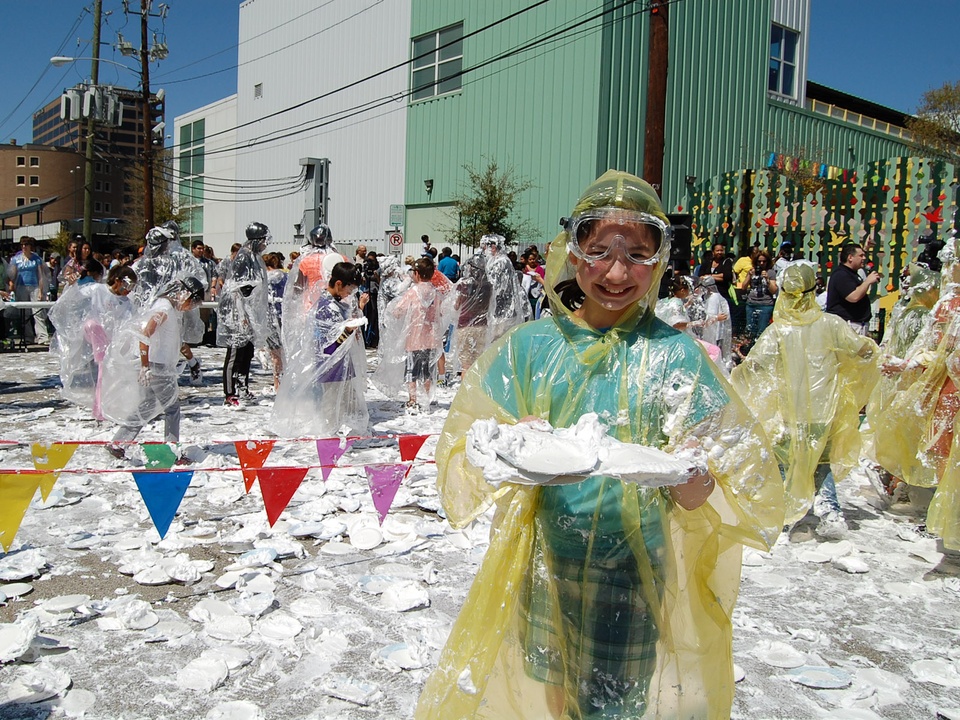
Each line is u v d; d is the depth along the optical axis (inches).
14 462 246.8
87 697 120.8
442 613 153.0
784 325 205.2
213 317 595.8
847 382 206.5
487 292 416.5
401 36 959.0
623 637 82.4
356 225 1056.2
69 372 287.9
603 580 82.3
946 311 206.5
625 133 783.1
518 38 828.0
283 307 331.6
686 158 839.1
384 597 157.8
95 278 293.3
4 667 128.9
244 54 1251.8
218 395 390.3
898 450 213.6
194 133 1475.1
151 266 304.3
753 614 159.5
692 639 88.6
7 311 557.9
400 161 978.1
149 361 242.1
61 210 3686.0
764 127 904.9
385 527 198.7
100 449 267.7
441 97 917.2
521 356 88.0
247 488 156.9
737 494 83.7
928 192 553.6
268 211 1235.2
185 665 131.1
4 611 148.7
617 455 72.6
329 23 1072.2
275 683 127.4
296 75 1143.0
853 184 594.6
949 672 135.6
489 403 86.9
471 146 886.4
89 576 167.2
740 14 864.9
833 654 143.3
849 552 194.1
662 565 84.2
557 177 800.9
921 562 191.2
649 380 82.8
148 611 148.4
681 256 416.2
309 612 151.6
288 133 1174.3
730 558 90.0
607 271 81.4
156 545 183.6
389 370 361.1
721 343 414.9
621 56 771.4
